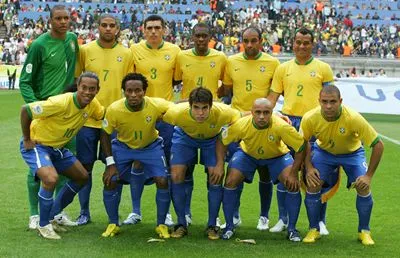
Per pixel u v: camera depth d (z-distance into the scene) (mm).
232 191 7723
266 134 7488
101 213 9008
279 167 7750
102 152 8406
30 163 7543
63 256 6754
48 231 7527
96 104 7789
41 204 7457
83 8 45906
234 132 7578
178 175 7777
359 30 42406
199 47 8648
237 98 8805
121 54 8641
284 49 40781
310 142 8180
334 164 7727
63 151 7801
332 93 7152
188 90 8844
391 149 15688
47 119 7523
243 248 7215
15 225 8078
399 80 21359
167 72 8852
